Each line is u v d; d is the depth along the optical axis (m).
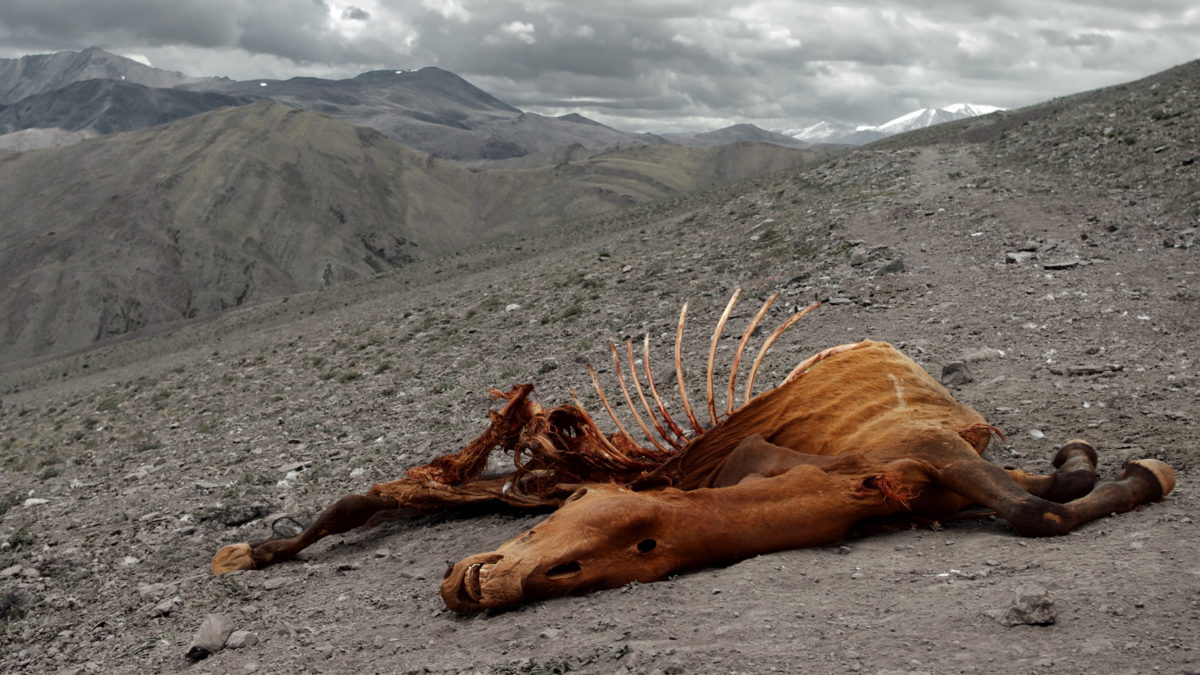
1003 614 2.91
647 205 64.00
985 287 12.32
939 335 10.01
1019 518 3.74
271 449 12.20
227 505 8.31
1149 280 11.48
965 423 4.41
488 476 6.11
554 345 16.72
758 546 3.78
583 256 35.25
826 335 11.09
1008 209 19.77
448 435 10.16
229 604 5.05
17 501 12.41
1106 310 9.89
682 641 3.02
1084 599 2.96
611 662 2.92
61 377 63.34
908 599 3.21
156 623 4.96
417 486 5.88
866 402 4.40
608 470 4.91
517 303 24.42
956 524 4.20
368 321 30.88
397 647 3.58
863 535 4.13
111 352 70.81
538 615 3.46
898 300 12.41
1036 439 5.73
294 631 4.18
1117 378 7.04
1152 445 5.21
